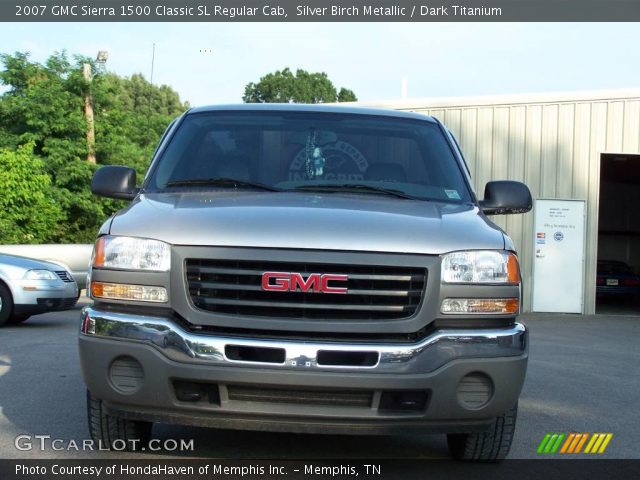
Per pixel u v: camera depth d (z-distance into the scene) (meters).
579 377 8.69
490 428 4.73
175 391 4.03
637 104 18.62
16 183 24.72
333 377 3.90
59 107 27.69
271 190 5.02
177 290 4.04
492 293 4.16
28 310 11.95
